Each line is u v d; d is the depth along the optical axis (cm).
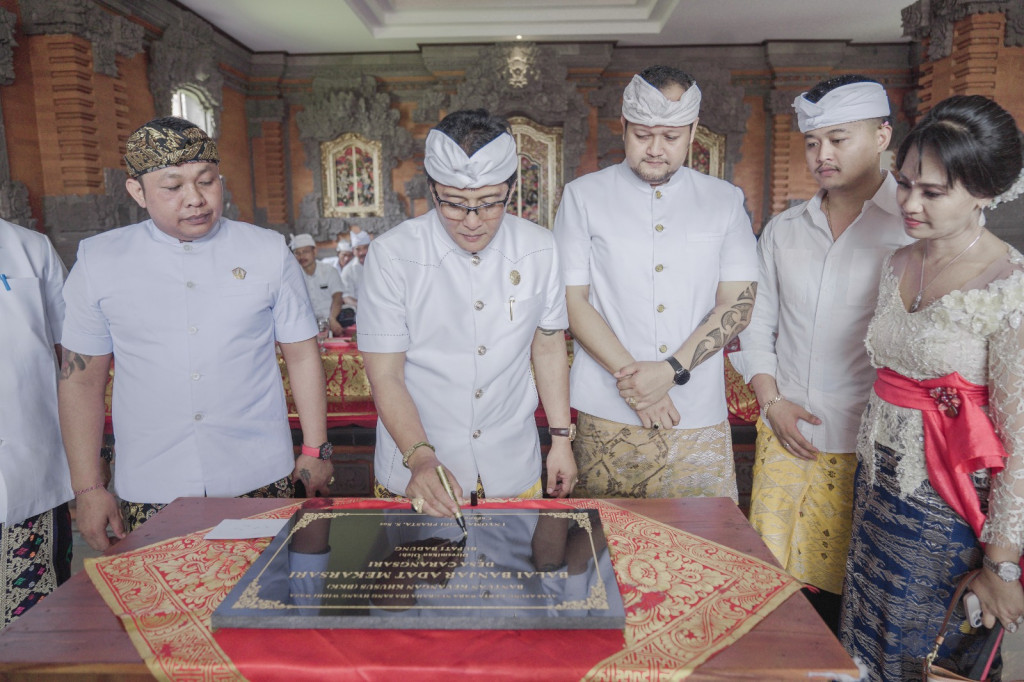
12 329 157
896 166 133
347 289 669
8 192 533
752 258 178
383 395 144
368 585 97
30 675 85
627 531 121
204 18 827
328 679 83
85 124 583
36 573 163
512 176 128
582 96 965
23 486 157
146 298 149
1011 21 543
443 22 901
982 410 130
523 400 159
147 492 154
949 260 135
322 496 176
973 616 130
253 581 99
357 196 1024
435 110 985
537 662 84
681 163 167
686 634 90
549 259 153
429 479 119
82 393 152
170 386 151
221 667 84
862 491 157
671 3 818
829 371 177
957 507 134
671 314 179
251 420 159
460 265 145
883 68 968
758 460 196
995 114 119
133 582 104
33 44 565
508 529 117
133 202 652
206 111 834
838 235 176
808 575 189
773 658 85
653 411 173
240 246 157
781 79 961
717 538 118
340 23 849
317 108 988
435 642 88
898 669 146
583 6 888
